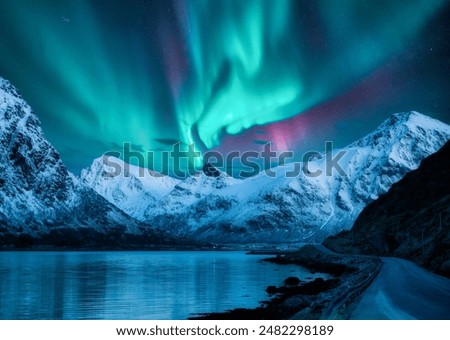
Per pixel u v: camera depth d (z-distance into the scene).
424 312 29.20
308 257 151.38
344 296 36.41
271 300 58.91
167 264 156.38
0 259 184.75
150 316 48.50
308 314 31.25
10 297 65.44
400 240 112.50
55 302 60.19
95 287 78.50
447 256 61.72
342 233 185.50
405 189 155.12
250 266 141.75
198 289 74.31
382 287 42.56
